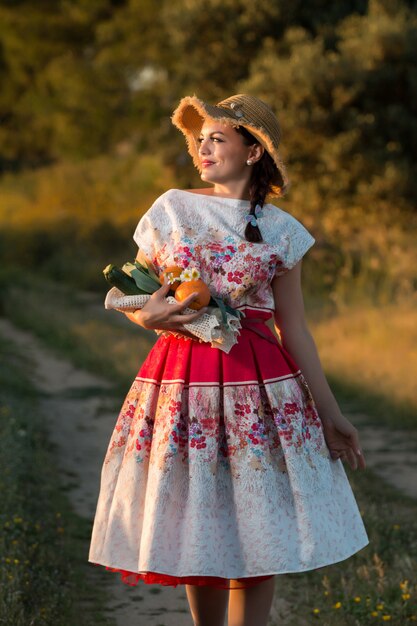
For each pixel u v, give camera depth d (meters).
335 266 19.33
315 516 3.32
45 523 6.41
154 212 3.57
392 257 18.30
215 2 20.39
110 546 3.40
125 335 17.00
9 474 7.26
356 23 19.73
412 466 8.50
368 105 18.55
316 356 3.61
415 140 18.41
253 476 3.31
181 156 22.52
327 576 5.60
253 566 3.27
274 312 3.66
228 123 3.51
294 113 18.41
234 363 3.39
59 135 38.25
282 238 3.52
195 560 3.23
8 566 5.16
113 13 34.84
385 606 4.87
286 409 3.39
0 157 44.47
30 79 38.56
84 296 23.91
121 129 35.50
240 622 3.44
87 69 34.53
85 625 4.84
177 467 3.33
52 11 36.41
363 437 9.73
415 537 6.32
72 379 13.65
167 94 22.83
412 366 12.12
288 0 20.19
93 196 34.91
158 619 5.04
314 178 19.03
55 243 29.83
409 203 18.52
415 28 18.59
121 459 3.50
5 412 9.97
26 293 22.84
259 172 3.58
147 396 3.46
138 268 3.51
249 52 20.61
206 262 3.46
